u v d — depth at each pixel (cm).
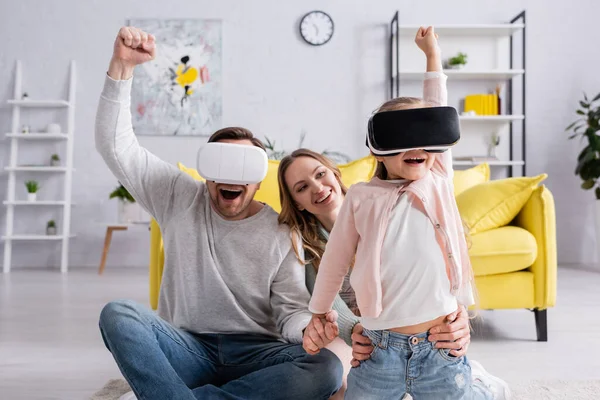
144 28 543
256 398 140
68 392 191
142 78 541
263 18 547
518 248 252
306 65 548
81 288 413
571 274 471
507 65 545
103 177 549
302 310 156
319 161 172
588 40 553
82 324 295
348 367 158
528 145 552
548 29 552
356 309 167
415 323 119
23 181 547
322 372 144
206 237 156
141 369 129
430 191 125
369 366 125
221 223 158
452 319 121
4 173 548
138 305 139
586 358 232
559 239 553
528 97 552
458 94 546
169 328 146
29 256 548
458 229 127
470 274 128
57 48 546
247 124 548
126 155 156
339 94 548
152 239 261
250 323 156
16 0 545
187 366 148
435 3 548
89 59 548
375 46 547
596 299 358
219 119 545
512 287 256
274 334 161
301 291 159
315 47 548
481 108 526
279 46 548
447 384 120
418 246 120
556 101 553
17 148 546
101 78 548
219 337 156
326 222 175
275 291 159
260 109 548
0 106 546
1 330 281
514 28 524
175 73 543
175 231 158
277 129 549
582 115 545
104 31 546
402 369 121
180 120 542
